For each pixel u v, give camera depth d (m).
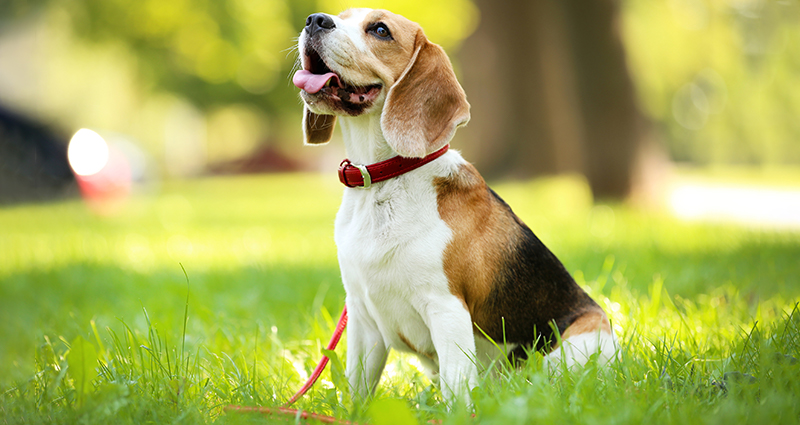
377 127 3.16
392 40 3.21
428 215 3.00
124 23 16.56
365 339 3.25
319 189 24.48
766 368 2.73
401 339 3.16
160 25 16.53
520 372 2.91
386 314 3.07
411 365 3.71
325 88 3.10
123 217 14.12
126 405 2.60
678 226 9.30
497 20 17.16
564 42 12.61
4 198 21.11
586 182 12.82
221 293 5.42
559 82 14.04
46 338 3.70
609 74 12.34
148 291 5.61
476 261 3.06
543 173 17.38
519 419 2.14
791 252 6.47
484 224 3.17
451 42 16.39
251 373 3.28
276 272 6.32
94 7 16.30
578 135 12.84
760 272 5.45
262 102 29.03
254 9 17.66
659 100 27.56
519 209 11.96
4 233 11.45
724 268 5.76
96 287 5.99
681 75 24.94
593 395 2.56
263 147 44.56
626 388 2.67
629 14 19.12
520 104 17.47
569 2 12.30
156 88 25.89
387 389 3.24
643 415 2.34
